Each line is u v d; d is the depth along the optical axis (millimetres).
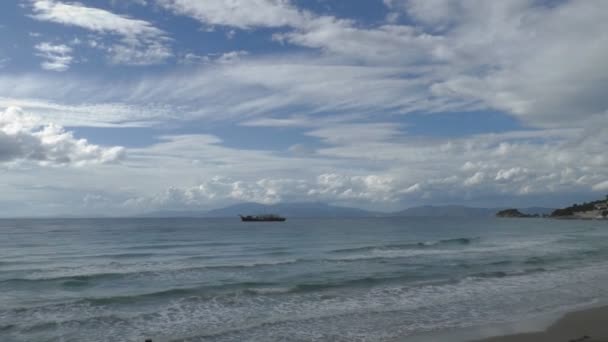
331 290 19469
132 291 19312
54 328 13352
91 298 17062
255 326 13602
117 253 38562
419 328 13547
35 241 56906
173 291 18609
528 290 19641
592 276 23547
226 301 17172
